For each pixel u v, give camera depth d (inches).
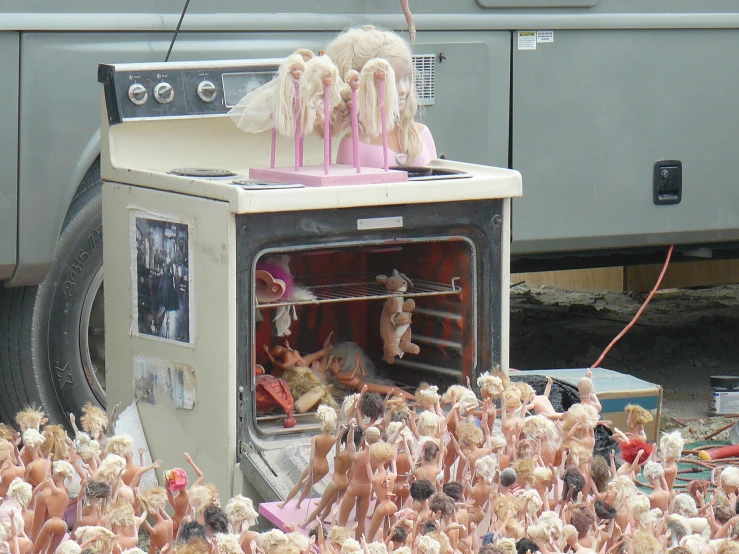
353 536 364.8
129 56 584.1
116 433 513.3
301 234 472.4
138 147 548.4
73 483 432.1
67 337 610.2
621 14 691.4
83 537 324.8
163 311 501.0
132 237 517.7
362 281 584.1
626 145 706.2
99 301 626.5
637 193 713.6
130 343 525.7
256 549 339.0
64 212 582.9
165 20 587.2
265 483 455.8
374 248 543.8
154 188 505.4
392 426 396.2
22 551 333.7
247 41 606.9
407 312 553.0
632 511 359.6
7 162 565.9
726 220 740.0
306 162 587.8
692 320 1002.7
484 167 542.9
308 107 491.8
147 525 360.8
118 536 344.5
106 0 575.2
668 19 702.5
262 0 607.5
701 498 393.1
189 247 482.6
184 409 494.6
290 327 586.2
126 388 531.2
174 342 496.1
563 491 387.5
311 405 516.4
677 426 698.2
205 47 598.2
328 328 596.7
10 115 563.8
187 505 374.3
